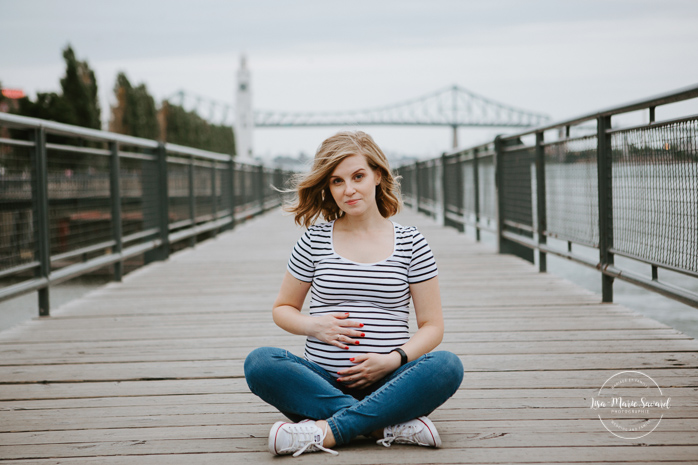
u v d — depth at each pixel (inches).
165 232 207.5
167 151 209.6
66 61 909.2
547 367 85.3
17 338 108.0
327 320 61.3
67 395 77.9
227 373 86.0
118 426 67.3
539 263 172.2
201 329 112.7
